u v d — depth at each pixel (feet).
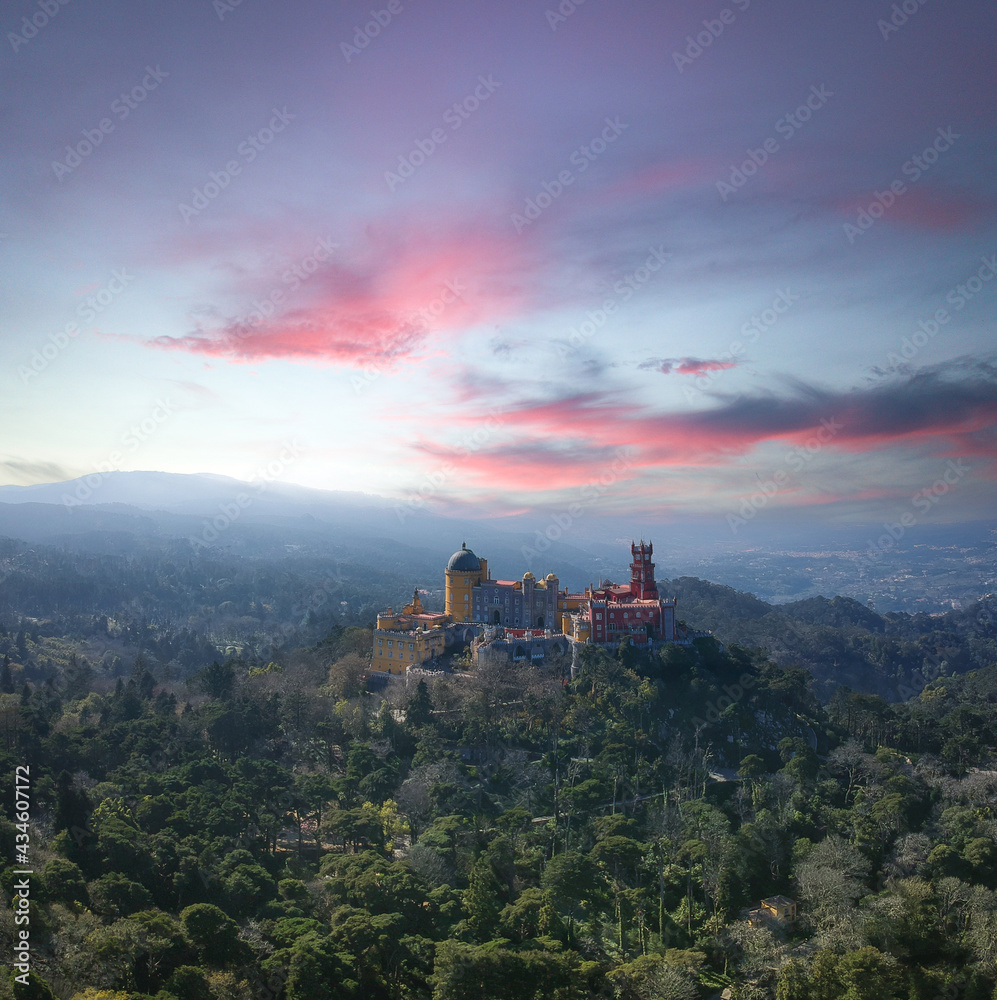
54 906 331.36
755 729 611.47
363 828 428.56
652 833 457.27
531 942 358.23
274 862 410.31
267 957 331.98
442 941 345.51
